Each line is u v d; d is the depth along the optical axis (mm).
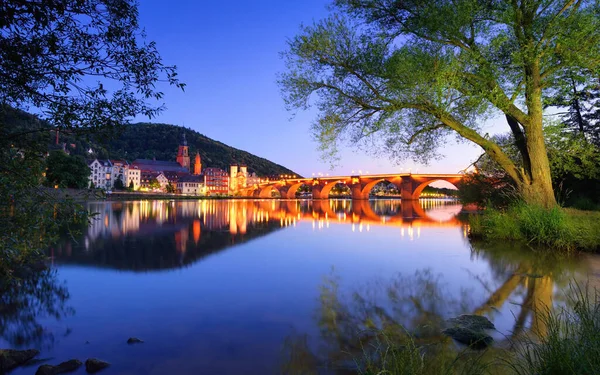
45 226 4555
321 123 13344
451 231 21766
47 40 3771
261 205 75562
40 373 4367
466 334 4930
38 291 8039
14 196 4234
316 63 13031
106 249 14656
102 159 152875
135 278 9406
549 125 14000
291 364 4488
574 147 14961
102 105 4348
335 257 12398
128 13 4211
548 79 12172
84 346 5207
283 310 6586
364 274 9477
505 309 6133
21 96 4078
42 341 5383
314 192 147875
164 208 56688
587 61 11117
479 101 11672
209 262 11703
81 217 4613
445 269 9797
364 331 5414
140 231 22234
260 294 7711
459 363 4129
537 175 13430
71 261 11852
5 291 7992
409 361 3648
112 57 4285
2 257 4570
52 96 4195
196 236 19766
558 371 3090
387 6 12883
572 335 3398
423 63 11688
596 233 11258
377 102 13109
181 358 4773
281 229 24094
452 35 11977
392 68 11891
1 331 5777
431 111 12305
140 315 6461
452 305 6492
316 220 32906
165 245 16031
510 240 13328
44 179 4527
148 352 4977
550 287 7332
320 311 6461
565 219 12180
